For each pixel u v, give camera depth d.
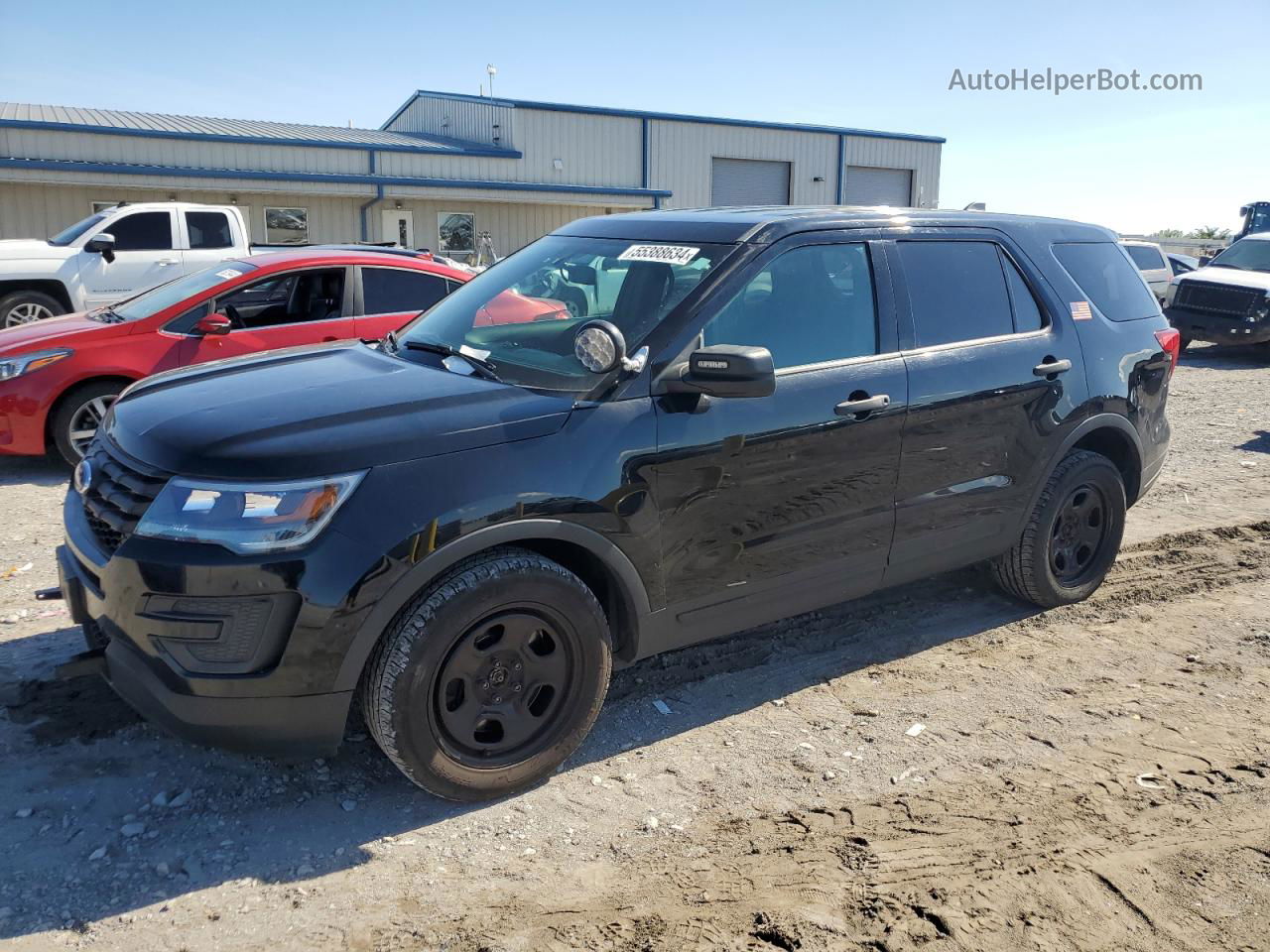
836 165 36.44
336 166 26.17
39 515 6.45
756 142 34.38
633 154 31.94
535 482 3.22
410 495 3.04
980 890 2.94
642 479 3.45
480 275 4.59
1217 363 16.09
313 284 7.90
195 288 7.77
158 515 2.99
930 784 3.54
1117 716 4.07
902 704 4.14
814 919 2.79
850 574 4.16
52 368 7.13
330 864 3.02
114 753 3.53
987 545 4.65
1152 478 5.40
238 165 24.59
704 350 3.38
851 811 3.36
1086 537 5.19
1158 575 5.67
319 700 3.00
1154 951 2.71
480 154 28.70
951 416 4.27
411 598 3.11
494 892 2.92
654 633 3.63
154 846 3.06
